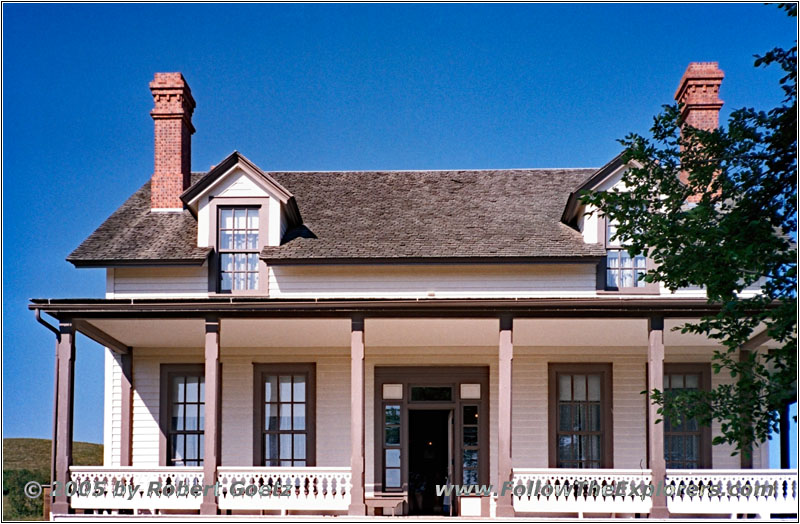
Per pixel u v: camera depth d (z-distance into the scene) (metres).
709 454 18.02
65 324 15.21
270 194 17.67
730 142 12.40
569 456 18.20
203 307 15.16
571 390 18.42
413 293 17.38
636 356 18.41
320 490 14.98
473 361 18.47
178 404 18.39
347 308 15.09
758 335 16.73
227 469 15.01
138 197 20.09
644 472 14.92
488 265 17.31
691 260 12.02
